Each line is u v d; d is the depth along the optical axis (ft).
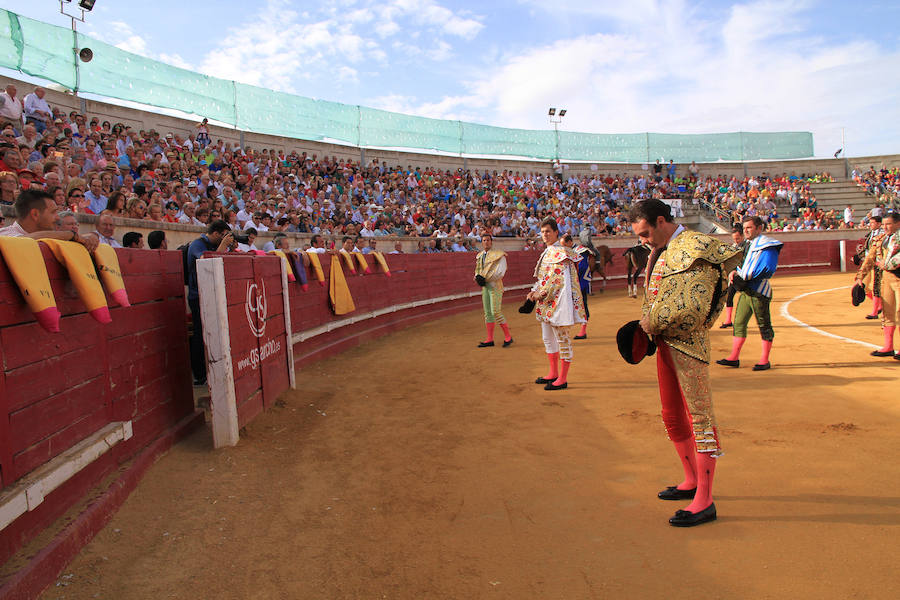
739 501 9.54
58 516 8.29
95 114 48.65
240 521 9.32
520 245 67.21
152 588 7.38
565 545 8.36
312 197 54.08
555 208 84.64
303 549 8.43
